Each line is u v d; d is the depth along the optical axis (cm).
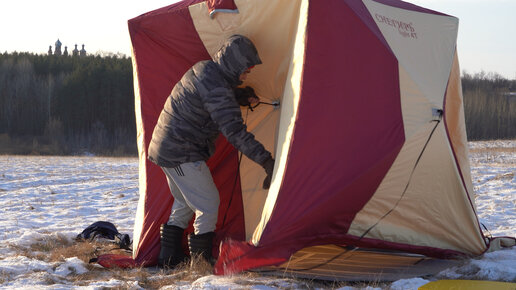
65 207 2153
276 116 1130
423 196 972
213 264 983
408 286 840
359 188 878
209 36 1051
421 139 924
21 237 1337
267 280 891
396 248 977
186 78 969
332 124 856
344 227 917
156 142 988
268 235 827
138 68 1112
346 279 891
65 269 1009
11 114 15675
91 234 1350
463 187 1004
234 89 1075
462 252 1031
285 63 1021
